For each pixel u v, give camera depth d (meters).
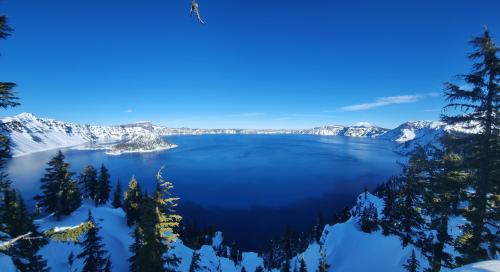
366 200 103.06
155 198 18.12
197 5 9.10
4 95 10.55
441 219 17.88
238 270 77.12
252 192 163.38
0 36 10.24
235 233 109.38
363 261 48.94
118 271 38.66
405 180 20.84
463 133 14.97
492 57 13.24
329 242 69.19
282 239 92.50
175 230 77.75
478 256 14.30
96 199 64.88
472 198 14.78
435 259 18.28
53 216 50.56
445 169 16.23
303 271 54.44
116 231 50.91
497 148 13.59
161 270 18.03
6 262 10.39
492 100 13.65
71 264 34.72
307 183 185.75
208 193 161.25
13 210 25.64
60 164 50.22
